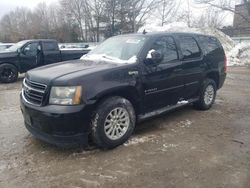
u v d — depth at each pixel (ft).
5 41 173.99
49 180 11.67
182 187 11.15
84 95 13.07
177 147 14.67
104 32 157.17
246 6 76.28
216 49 22.21
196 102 21.01
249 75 43.06
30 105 13.71
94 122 13.64
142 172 12.19
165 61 17.08
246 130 17.34
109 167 12.62
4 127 17.85
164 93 17.08
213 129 17.44
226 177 11.84
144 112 16.22
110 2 148.05
